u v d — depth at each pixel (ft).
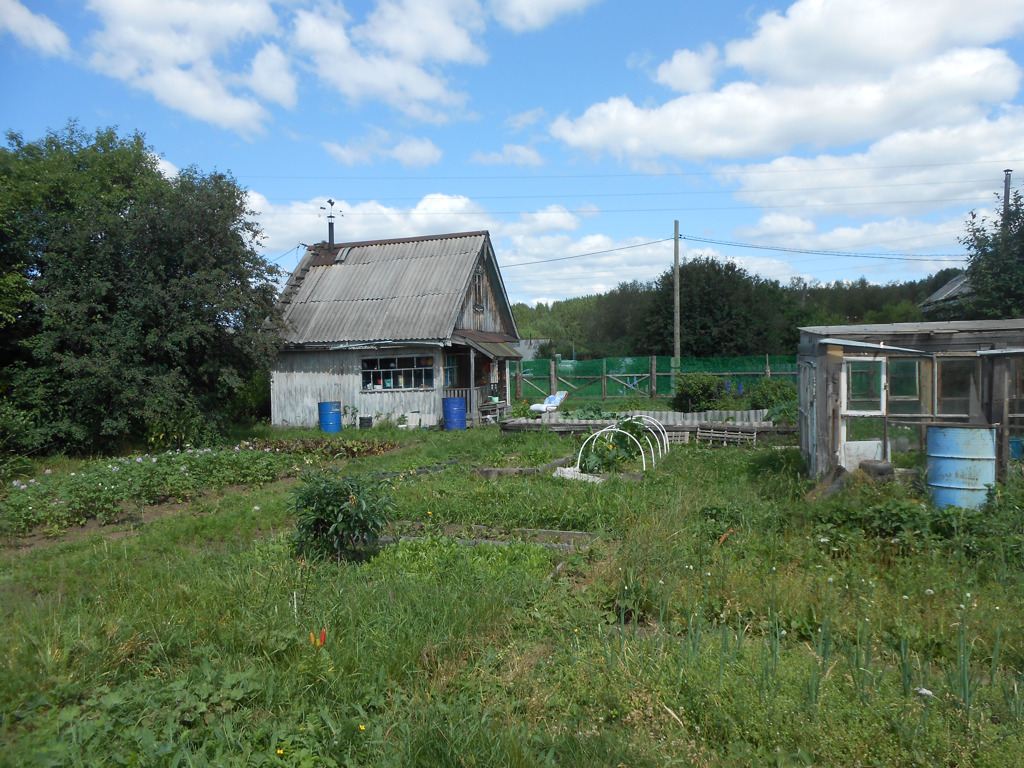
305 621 15.06
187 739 10.64
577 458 39.70
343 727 10.85
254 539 24.29
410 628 14.58
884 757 10.34
